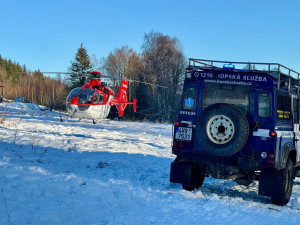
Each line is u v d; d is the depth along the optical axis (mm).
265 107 6738
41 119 25125
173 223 5023
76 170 8500
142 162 10570
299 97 8586
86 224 4641
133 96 56000
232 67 7070
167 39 54000
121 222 4848
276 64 6965
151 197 6562
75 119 28891
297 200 7055
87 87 25000
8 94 104562
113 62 63000
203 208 6012
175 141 7293
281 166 6828
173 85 52844
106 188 6699
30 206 4934
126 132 19875
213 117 6543
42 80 126750
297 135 8078
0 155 8594
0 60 128750
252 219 5543
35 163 8414
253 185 8977
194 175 7566
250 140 6703
